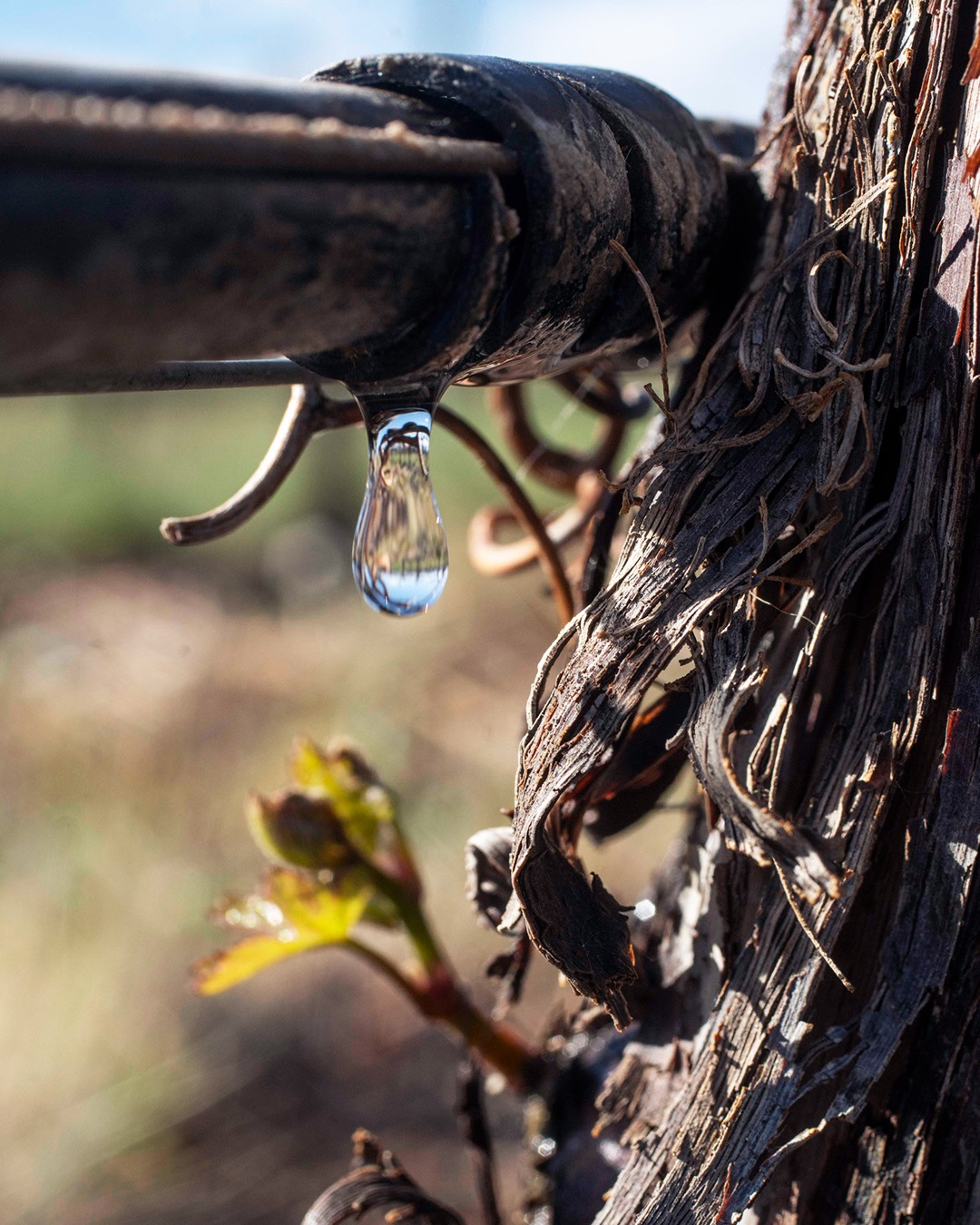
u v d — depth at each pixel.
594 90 0.10
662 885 0.13
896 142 0.10
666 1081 0.11
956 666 0.10
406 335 0.09
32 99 0.08
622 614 0.10
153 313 0.08
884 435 0.10
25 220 0.08
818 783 0.10
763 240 0.11
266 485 0.12
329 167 0.08
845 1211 0.11
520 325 0.10
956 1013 0.10
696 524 0.10
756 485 0.10
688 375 0.11
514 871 0.10
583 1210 0.12
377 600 0.10
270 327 0.09
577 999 0.12
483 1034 0.13
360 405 0.10
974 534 0.10
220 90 0.09
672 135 0.11
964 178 0.10
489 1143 0.13
